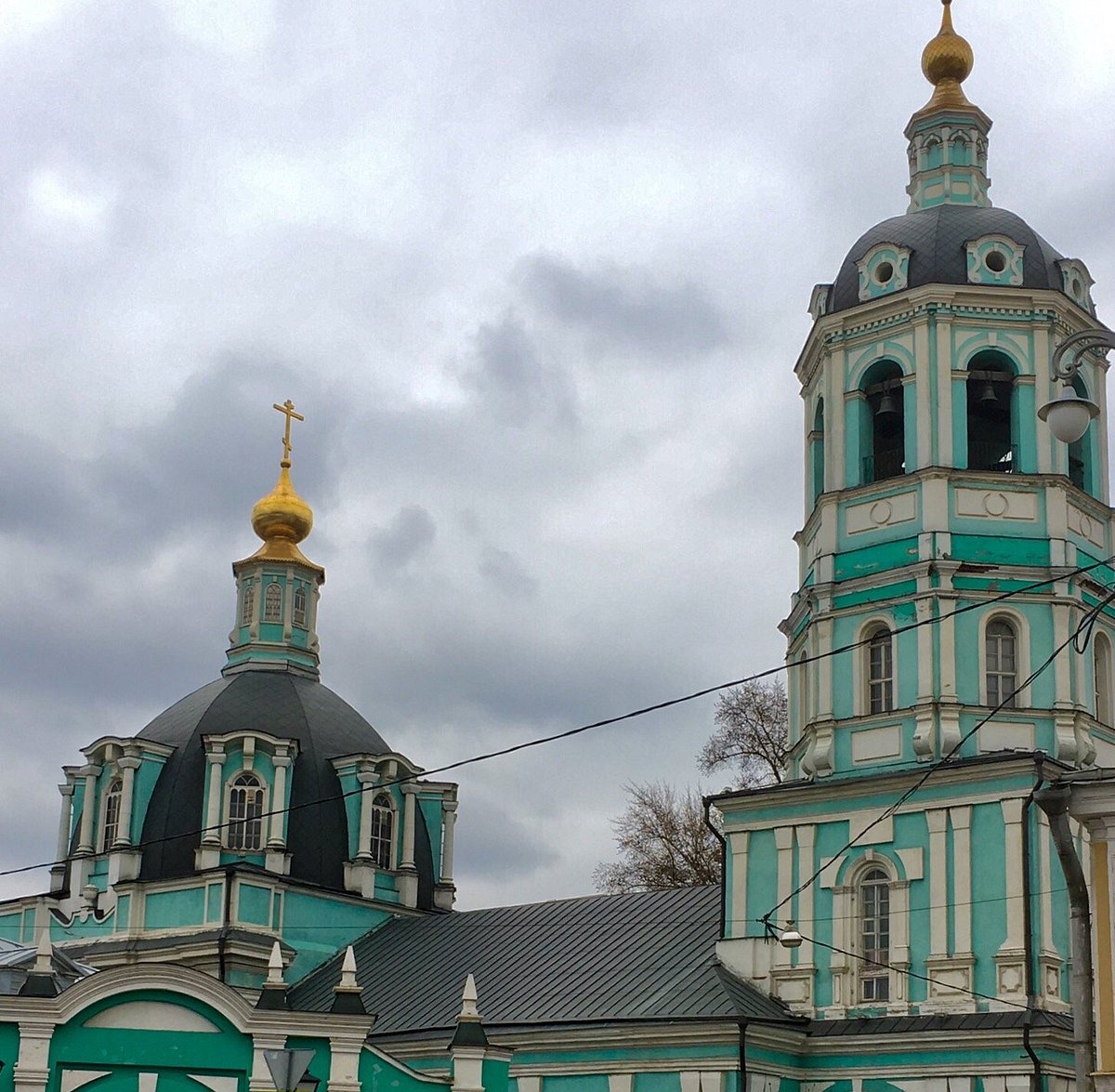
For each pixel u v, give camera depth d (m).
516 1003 50.09
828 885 46.84
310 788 63.78
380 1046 50.53
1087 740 46.12
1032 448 48.31
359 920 62.47
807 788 47.50
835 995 45.94
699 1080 44.72
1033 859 44.12
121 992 36.34
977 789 45.09
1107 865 28.30
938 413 48.47
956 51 53.75
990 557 47.47
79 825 64.94
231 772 62.72
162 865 61.88
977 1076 43.16
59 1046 35.97
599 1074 46.53
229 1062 36.59
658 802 70.19
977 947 44.16
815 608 49.25
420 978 55.38
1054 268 50.47
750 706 68.19
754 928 47.75
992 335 49.19
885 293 50.22
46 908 63.66
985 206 52.50
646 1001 47.28
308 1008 56.19
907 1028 44.31
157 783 63.44
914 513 48.12
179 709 66.25
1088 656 47.44
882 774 46.34
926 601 47.09
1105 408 50.88
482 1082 38.69
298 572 69.19
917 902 45.31
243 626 68.44
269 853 61.53
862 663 48.16
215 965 58.75
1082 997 27.09
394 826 65.38
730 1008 45.16
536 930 55.66
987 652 46.97
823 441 51.28
